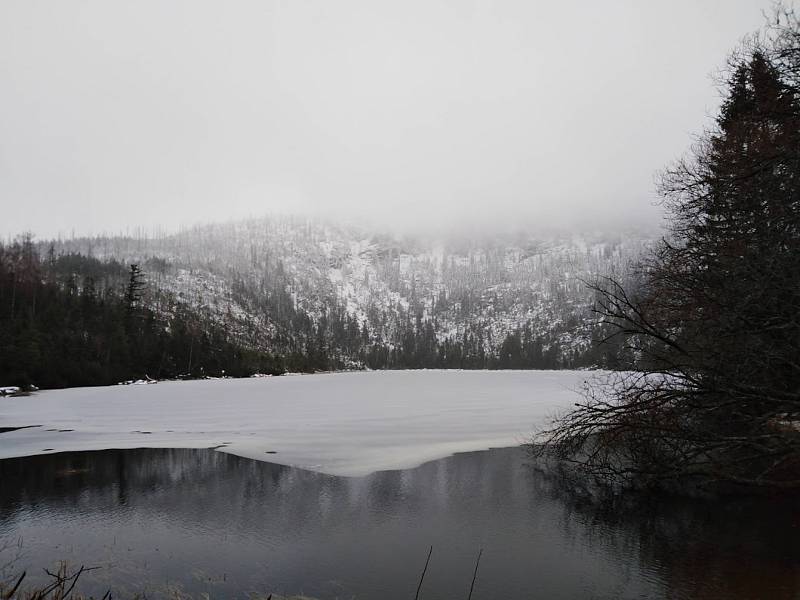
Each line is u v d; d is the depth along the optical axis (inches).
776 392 276.5
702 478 390.6
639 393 362.3
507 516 342.6
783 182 291.7
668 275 364.5
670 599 223.5
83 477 453.1
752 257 293.9
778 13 303.4
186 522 335.3
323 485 423.8
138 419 836.0
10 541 304.5
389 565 267.3
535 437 554.6
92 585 241.1
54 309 2172.7
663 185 446.3
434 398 1232.8
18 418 857.5
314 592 236.4
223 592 234.8
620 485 406.9
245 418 844.0
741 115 354.9
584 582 244.1
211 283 5152.6
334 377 2903.5
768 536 289.6
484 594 233.8
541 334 5610.2
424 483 427.2
